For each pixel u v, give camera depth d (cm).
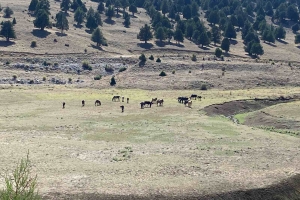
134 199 3434
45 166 4197
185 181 3847
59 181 3747
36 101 8781
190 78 12900
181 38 18600
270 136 6050
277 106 8519
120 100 9362
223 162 4547
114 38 18912
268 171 4200
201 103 8956
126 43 18300
